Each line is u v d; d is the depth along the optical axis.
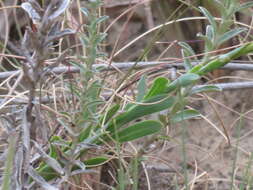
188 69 0.61
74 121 0.57
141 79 0.62
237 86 0.69
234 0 0.57
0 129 0.67
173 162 0.76
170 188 0.73
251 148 0.76
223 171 0.74
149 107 0.61
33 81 0.54
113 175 0.70
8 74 0.70
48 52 0.52
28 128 0.55
